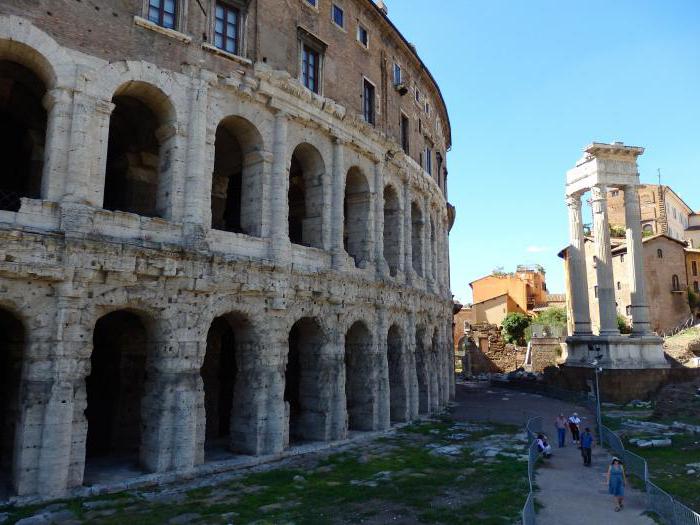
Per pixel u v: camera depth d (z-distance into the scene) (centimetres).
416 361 4994
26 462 2212
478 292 14462
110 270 2464
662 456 3247
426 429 4116
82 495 2266
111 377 3256
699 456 3197
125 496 2284
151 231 2694
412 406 4531
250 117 3231
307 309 3388
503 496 2338
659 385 6112
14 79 2903
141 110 3195
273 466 2867
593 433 4194
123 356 3247
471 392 7412
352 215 4206
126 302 2538
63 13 2545
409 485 2506
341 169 3794
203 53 3027
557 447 3691
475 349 10656
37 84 2902
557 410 5500
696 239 13275
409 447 3416
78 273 2378
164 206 2853
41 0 2488
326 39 3897
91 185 2541
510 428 4256
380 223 4238
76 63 2552
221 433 3744
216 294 2873
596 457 3322
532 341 9969
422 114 5634
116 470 2619
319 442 3381
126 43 2739
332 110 3722
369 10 4409
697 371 6191
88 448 3133
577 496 2428
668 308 9388
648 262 9500
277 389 3081
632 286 6756
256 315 3062
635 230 6862
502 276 14288
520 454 3238
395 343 4450
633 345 6394
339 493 2375
